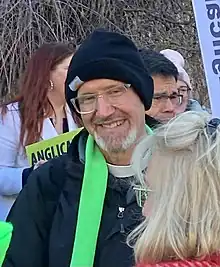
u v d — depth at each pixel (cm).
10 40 759
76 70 253
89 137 256
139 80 253
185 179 183
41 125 367
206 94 834
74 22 807
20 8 770
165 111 328
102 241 243
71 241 245
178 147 188
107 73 250
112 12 838
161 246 180
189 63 855
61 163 259
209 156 184
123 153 250
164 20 870
